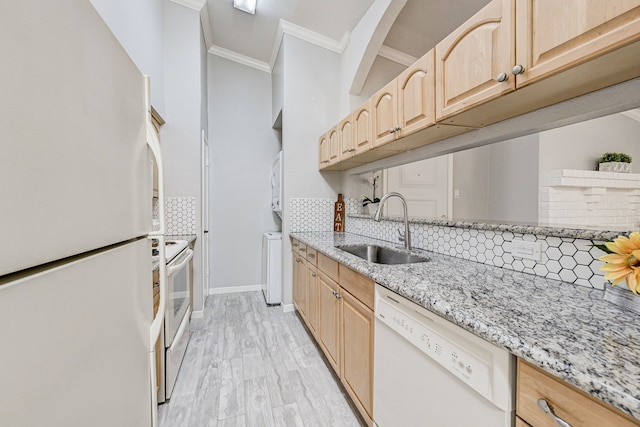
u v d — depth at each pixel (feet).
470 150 5.06
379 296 3.75
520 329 2.04
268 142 11.64
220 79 11.00
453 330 2.51
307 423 4.55
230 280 11.29
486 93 3.31
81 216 1.54
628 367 1.56
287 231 9.31
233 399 5.12
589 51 2.35
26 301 1.16
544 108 3.53
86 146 1.60
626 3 2.12
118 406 1.98
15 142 1.11
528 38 2.82
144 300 2.62
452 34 3.81
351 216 9.05
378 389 3.83
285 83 9.12
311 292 7.14
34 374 1.19
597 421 1.53
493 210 4.57
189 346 7.05
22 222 1.14
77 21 1.52
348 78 9.14
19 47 1.12
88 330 1.60
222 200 11.10
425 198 6.33
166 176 8.54
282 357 6.55
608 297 2.56
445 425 2.64
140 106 2.57
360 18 8.25
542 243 3.42
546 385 1.79
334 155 8.16
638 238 2.07
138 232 2.44
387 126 5.48
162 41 8.25
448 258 4.66
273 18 8.91
